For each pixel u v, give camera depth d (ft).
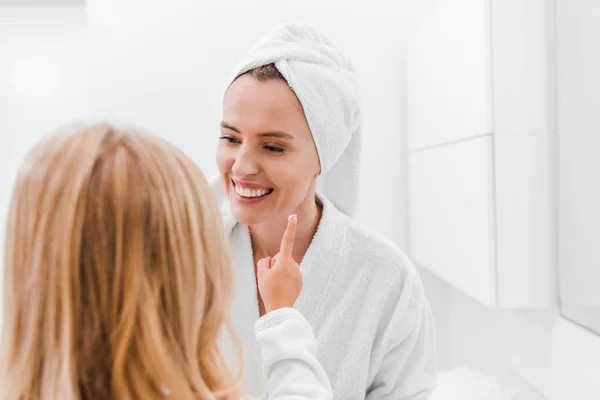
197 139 6.07
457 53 4.68
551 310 4.24
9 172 6.53
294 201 2.32
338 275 2.66
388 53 6.20
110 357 1.41
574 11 3.80
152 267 1.46
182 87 6.04
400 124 6.28
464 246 4.67
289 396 1.76
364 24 6.15
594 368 3.59
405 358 2.93
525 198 4.21
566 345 4.00
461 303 5.92
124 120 1.68
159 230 1.46
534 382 4.58
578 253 3.83
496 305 4.20
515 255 4.22
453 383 5.08
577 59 3.77
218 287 1.62
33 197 1.44
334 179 2.82
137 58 5.98
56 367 1.38
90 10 5.91
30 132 6.52
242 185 2.28
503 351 5.24
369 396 3.04
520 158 4.19
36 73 6.48
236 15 6.04
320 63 2.32
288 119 2.19
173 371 1.44
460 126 4.66
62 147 1.47
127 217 1.43
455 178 4.83
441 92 5.09
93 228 1.41
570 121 3.92
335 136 2.35
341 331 2.73
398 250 2.76
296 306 2.64
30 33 6.44
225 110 2.27
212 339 1.61
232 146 2.31
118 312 1.42
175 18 6.00
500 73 4.16
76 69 6.51
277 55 2.20
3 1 6.31
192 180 1.58
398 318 2.76
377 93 6.23
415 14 6.16
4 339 1.47
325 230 2.61
